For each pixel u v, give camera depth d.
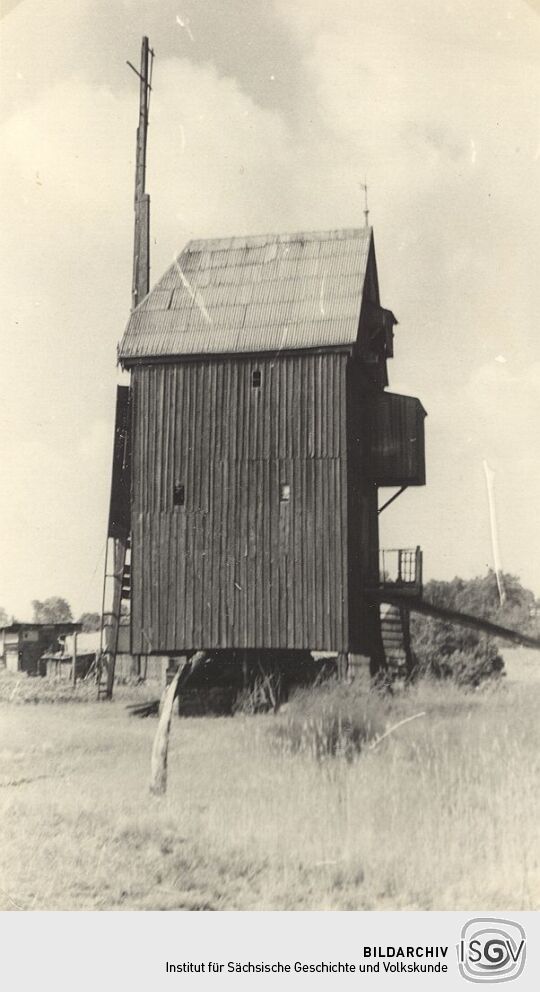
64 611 35.97
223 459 22.03
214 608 21.58
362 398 23.72
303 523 21.45
